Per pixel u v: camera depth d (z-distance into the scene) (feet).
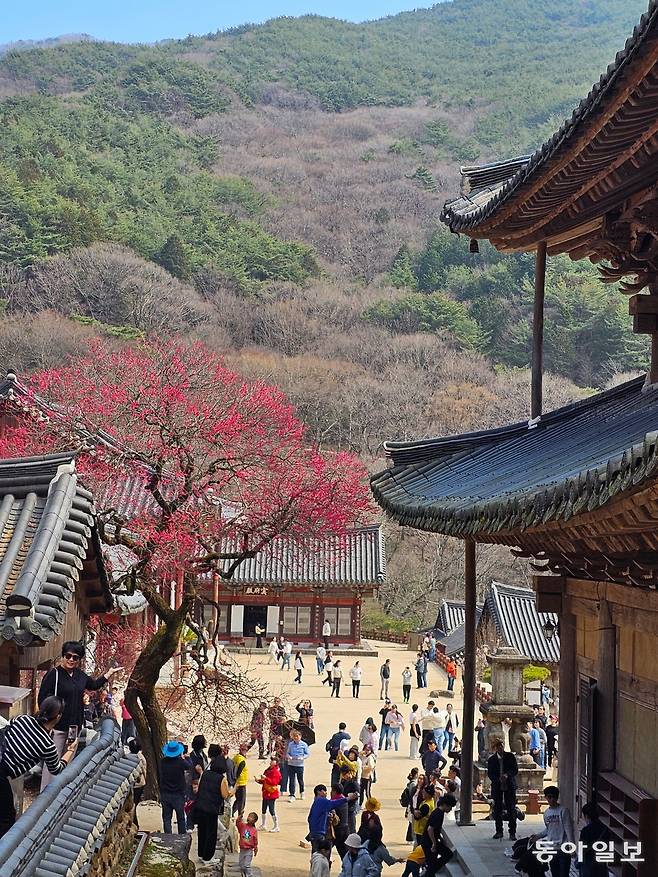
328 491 77.51
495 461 52.85
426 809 59.06
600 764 44.57
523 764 80.89
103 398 76.59
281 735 89.61
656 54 33.35
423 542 217.97
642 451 21.49
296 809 84.79
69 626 42.75
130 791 32.91
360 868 53.06
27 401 83.97
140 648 85.76
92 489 72.43
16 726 25.20
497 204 51.49
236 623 181.98
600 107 37.78
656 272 51.70
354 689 145.07
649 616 39.32
